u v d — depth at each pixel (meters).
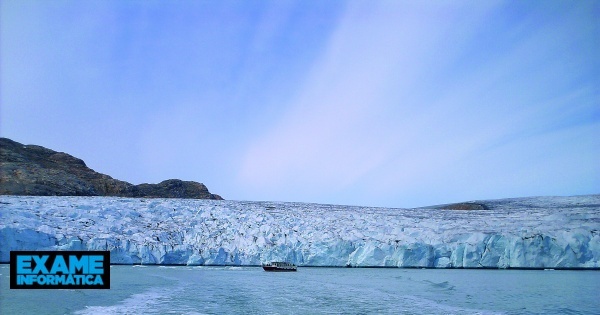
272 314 25.12
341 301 29.39
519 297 31.22
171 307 26.42
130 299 28.69
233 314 24.91
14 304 26.42
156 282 36.84
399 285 37.16
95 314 23.94
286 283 37.88
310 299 30.06
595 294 32.47
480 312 26.03
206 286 35.31
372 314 25.31
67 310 24.88
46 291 31.58
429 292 33.41
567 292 33.47
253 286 35.84
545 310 26.75
